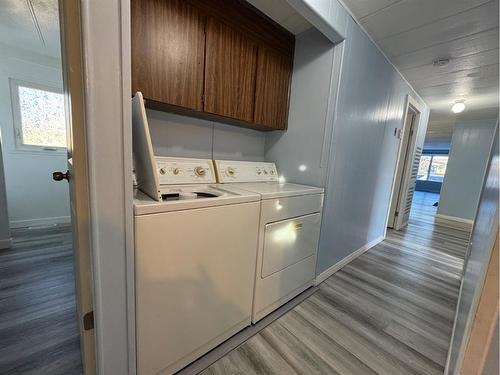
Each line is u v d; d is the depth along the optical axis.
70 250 2.32
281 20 1.76
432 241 3.46
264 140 2.31
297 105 2.00
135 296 0.87
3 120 2.71
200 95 1.41
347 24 1.67
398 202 4.02
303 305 1.71
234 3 1.49
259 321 1.50
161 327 0.97
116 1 0.67
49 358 1.14
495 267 0.44
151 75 1.18
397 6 1.59
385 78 2.45
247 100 1.69
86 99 0.66
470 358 0.48
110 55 0.68
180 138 1.70
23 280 1.78
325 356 1.27
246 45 1.61
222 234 1.13
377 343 1.39
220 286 1.18
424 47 2.10
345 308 1.71
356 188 2.36
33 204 2.97
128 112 0.74
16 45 2.65
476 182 4.56
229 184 1.71
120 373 0.88
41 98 2.92
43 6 1.92
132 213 0.81
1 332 1.28
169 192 1.34
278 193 1.42
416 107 3.42
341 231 2.24
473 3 1.49
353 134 2.08
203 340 1.17
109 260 0.78
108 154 0.72
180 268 0.99
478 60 2.21
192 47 1.33
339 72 1.71
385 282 2.14
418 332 1.50
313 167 1.91
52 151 3.04
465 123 4.72
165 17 1.20
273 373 1.15
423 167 12.13
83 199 0.79
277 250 1.49
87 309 0.84
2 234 2.29
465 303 0.86
